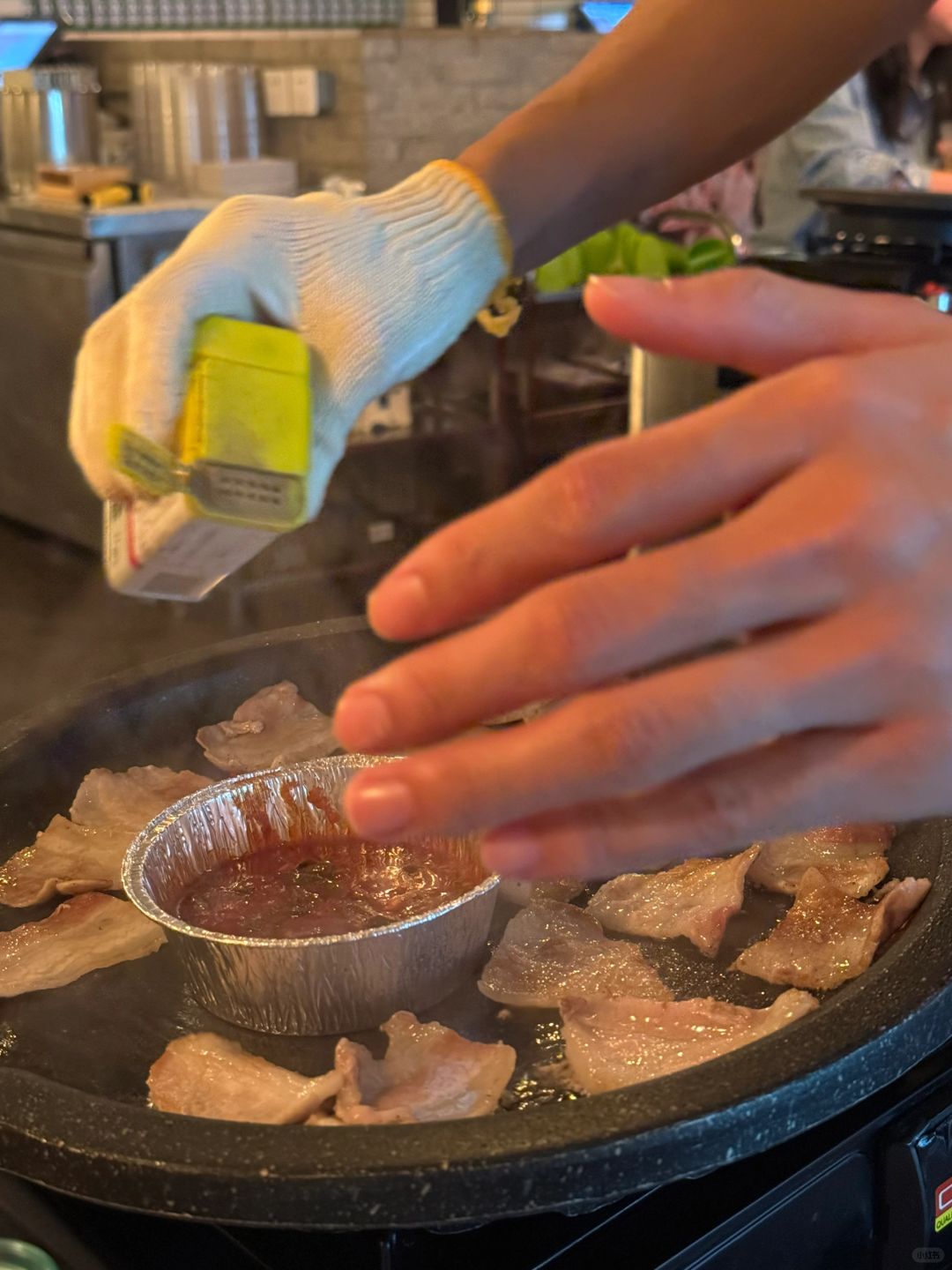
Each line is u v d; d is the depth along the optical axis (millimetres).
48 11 3615
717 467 249
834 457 251
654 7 790
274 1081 692
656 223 2256
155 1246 656
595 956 821
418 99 3014
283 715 1160
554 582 246
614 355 2766
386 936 753
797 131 2791
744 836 270
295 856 928
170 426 528
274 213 614
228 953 753
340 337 619
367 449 2633
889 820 275
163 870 860
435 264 661
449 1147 580
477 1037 771
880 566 248
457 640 248
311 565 2754
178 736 1161
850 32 788
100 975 843
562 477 251
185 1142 592
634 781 248
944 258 1617
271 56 3160
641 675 267
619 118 746
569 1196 576
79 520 3041
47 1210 677
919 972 701
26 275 2887
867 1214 742
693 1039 711
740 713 248
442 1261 637
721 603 243
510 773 247
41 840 968
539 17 4086
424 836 256
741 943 865
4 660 2420
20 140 3051
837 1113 634
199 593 619
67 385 2896
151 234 2766
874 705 256
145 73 3100
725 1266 671
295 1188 567
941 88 2902
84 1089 740
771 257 1831
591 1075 700
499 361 2668
